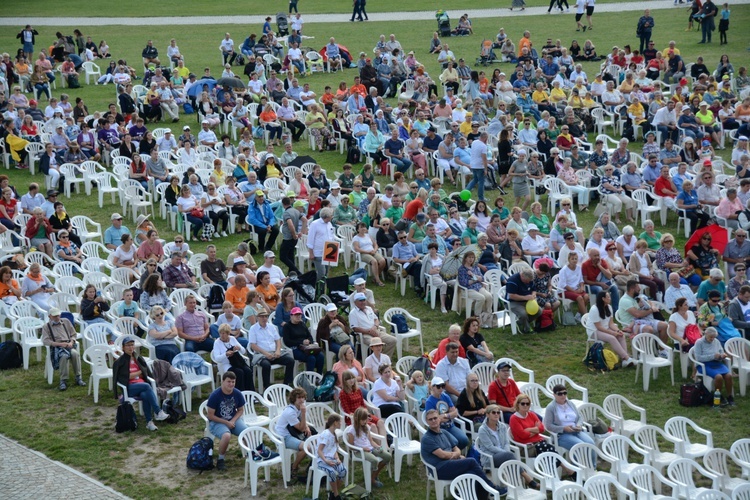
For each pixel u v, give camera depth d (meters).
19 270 21.66
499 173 30.23
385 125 32.94
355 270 23.41
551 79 40.16
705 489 14.07
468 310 21.42
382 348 18.94
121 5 67.44
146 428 16.91
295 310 18.30
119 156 29.89
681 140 32.88
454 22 56.00
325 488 15.10
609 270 21.62
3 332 19.38
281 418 15.39
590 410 16.47
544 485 14.35
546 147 30.28
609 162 28.86
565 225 23.39
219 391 15.86
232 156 30.69
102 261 23.05
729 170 31.14
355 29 55.50
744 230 22.70
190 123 36.50
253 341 18.08
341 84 36.91
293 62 44.25
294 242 23.69
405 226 24.20
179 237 22.84
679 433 15.92
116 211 28.02
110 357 18.47
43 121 34.47
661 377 19.00
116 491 14.86
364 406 16.56
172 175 27.06
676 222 27.28
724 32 46.50
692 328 19.06
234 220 26.41
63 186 29.84
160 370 17.27
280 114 34.62
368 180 27.86
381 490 15.17
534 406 17.14
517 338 20.75
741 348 18.33
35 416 17.25
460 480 14.11
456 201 26.59
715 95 35.88
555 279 21.89
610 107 35.88
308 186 27.66
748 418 17.33
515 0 59.47
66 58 43.38
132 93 37.50
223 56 46.34
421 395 16.84
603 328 19.33
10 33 54.94
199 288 21.34
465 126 32.78
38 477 15.22
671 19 53.41
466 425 16.17
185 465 15.67
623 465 15.11
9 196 25.20
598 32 50.94
